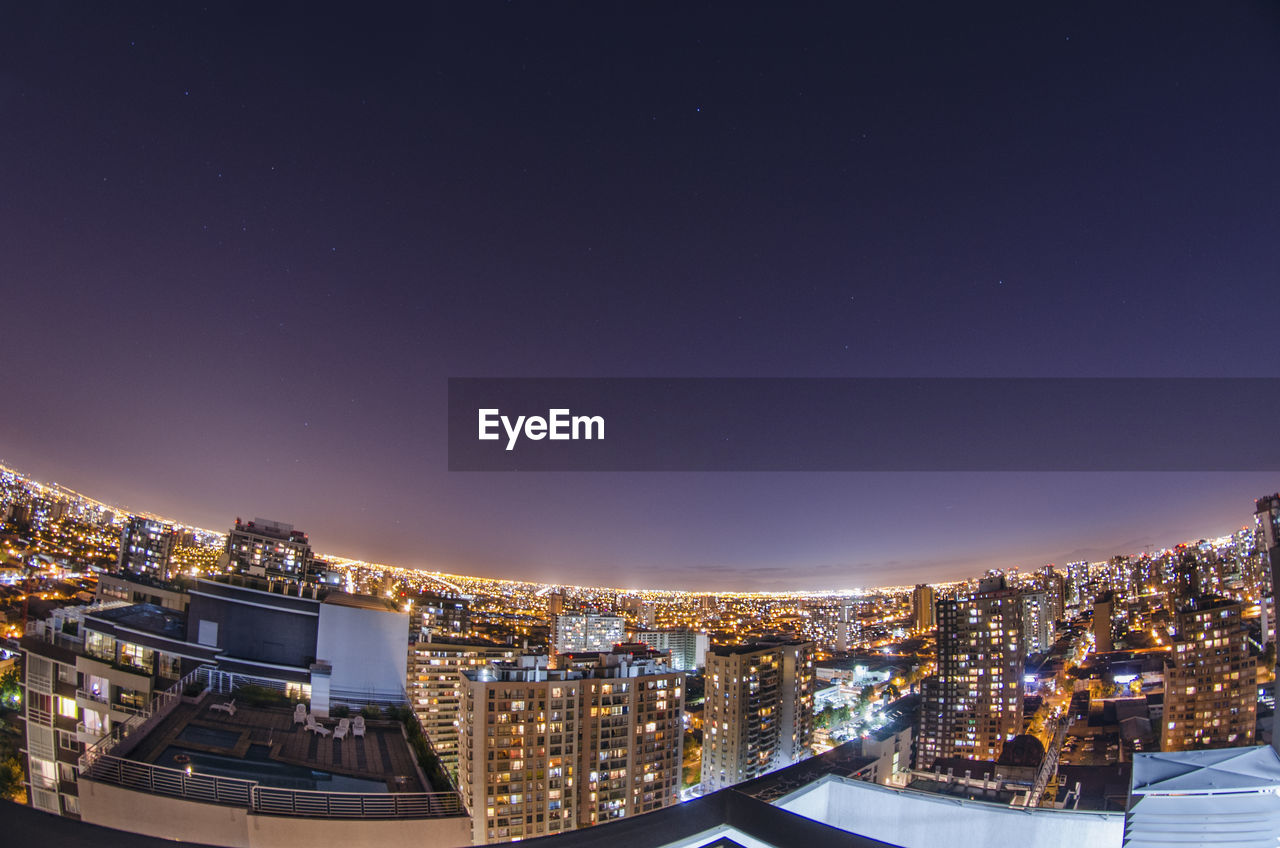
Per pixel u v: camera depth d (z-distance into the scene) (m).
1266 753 6.66
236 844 14.83
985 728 124.62
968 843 8.07
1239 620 76.31
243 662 30.42
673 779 85.31
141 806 15.23
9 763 30.25
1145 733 78.88
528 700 76.88
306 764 19.52
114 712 29.30
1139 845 5.84
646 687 83.44
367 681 32.91
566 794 76.88
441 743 112.19
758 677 109.94
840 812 8.75
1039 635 173.75
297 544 107.25
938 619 132.88
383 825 15.32
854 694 155.62
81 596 90.25
